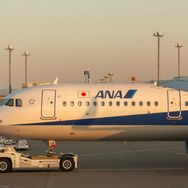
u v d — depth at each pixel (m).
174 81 80.06
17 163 72.62
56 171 75.19
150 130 77.94
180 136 79.31
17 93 77.56
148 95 78.38
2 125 75.56
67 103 76.31
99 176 69.44
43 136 77.25
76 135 77.44
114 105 77.06
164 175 70.69
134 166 82.62
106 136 78.06
